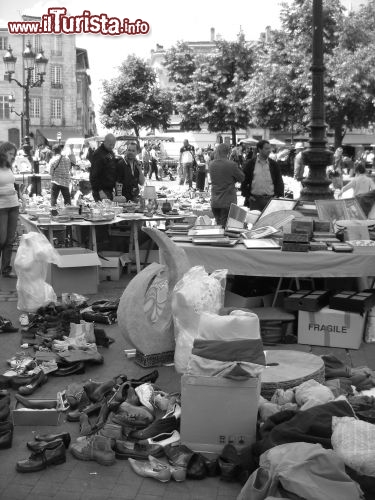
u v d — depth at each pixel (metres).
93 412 5.34
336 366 6.18
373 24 37.53
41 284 8.46
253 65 45.31
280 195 11.80
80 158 42.28
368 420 4.73
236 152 34.06
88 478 4.47
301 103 39.06
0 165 10.44
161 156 44.41
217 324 4.95
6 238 10.64
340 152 32.06
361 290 7.96
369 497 4.02
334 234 8.24
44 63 26.73
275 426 4.50
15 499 4.21
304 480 3.78
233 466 4.42
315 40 14.00
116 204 11.74
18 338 7.55
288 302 7.37
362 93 36.31
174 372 6.46
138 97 64.62
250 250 7.60
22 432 5.14
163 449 4.72
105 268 10.61
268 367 5.68
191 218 12.23
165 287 6.81
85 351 6.67
